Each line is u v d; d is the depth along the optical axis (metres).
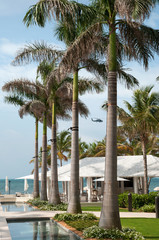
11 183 161.12
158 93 28.08
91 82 21.08
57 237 11.42
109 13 12.58
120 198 24.58
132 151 45.03
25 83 25.27
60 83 22.95
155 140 36.84
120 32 12.93
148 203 21.89
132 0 10.64
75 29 15.83
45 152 27.55
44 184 26.97
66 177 29.12
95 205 26.39
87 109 24.78
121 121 28.22
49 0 12.12
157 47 13.41
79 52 13.30
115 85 11.91
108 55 12.45
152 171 30.06
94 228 11.11
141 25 12.98
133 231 10.88
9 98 30.61
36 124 33.75
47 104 27.81
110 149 11.33
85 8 13.15
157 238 10.25
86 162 34.69
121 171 30.94
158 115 27.52
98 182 33.84
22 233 12.48
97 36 13.44
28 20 12.79
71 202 16.62
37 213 18.77
